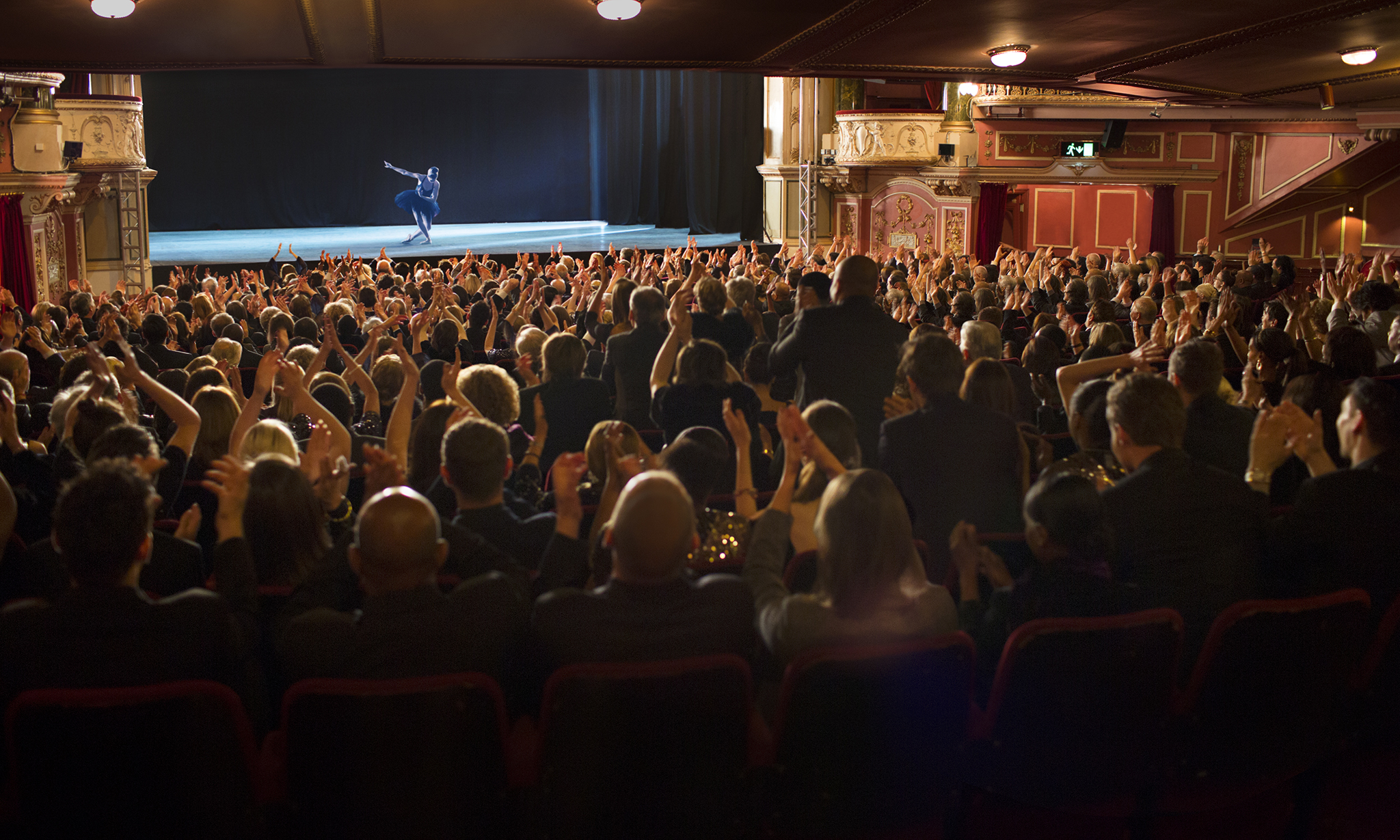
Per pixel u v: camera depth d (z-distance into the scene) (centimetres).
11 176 1253
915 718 213
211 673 216
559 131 2616
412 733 200
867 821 221
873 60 860
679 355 383
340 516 293
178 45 733
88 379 404
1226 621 228
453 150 2589
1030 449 346
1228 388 429
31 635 207
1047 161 1761
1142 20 716
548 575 242
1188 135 1694
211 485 246
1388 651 259
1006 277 901
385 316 794
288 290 949
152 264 1792
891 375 381
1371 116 1319
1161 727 232
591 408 411
